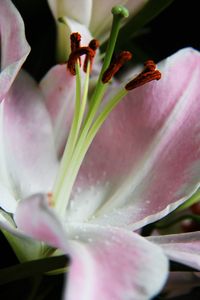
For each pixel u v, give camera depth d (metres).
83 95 0.54
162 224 0.62
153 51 0.70
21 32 0.51
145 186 0.55
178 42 0.70
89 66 0.54
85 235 0.52
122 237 0.50
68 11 0.58
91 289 0.42
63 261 0.49
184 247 0.51
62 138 0.58
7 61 0.51
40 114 0.57
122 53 0.53
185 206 0.60
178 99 0.56
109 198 0.56
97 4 0.58
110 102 0.53
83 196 0.56
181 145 0.55
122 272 0.44
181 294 0.61
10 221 0.52
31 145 0.56
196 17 0.69
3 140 0.55
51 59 0.62
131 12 0.59
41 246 0.52
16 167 0.56
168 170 0.54
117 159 0.56
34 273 0.49
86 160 0.57
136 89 0.56
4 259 0.58
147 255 0.47
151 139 0.55
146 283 0.44
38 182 0.56
